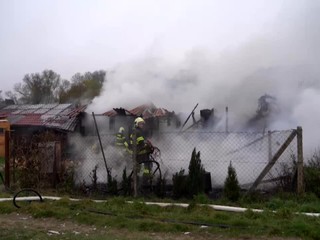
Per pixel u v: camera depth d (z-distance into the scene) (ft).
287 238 15.62
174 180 23.67
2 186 27.76
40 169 26.71
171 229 16.97
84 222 18.53
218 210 20.48
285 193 22.12
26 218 19.61
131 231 17.06
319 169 23.34
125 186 24.44
